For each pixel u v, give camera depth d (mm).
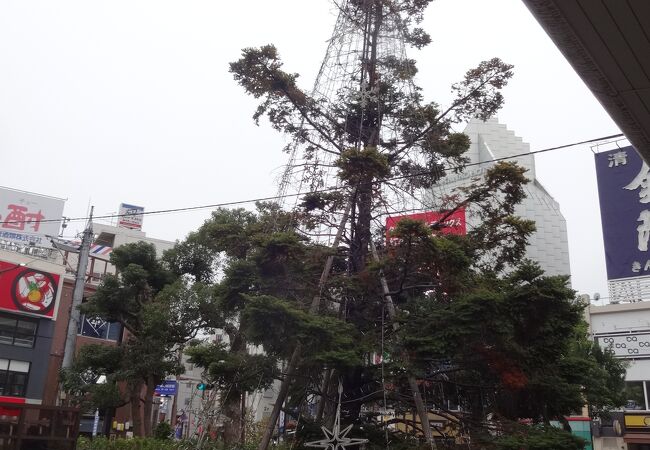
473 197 12508
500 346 10906
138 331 24719
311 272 12562
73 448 13234
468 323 10188
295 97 13859
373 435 11836
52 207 42000
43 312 36906
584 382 11523
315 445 10477
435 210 13086
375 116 14164
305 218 13039
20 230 40656
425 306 11656
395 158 13781
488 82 13547
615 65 6320
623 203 27516
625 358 28703
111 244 53406
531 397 11250
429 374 11664
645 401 28250
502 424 10875
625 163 27547
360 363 10492
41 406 13031
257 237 11891
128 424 40000
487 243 12539
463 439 11148
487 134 26156
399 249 11344
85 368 23797
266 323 10164
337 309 13164
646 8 5445
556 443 9602
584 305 11930
